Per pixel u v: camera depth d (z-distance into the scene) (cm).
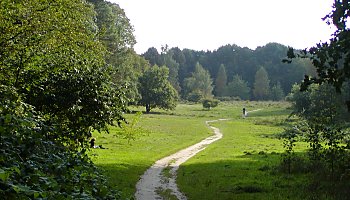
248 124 7581
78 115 1636
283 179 1969
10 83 1263
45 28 1490
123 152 3231
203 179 2067
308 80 1251
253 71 19838
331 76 1216
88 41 1844
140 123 6500
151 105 10031
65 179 640
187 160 3028
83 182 671
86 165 777
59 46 1606
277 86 16588
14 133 664
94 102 1666
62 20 1583
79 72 1633
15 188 423
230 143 4394
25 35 1415
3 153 571
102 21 6128
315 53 1212
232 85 17488
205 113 10500
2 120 647
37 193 445
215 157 3116
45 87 1527
